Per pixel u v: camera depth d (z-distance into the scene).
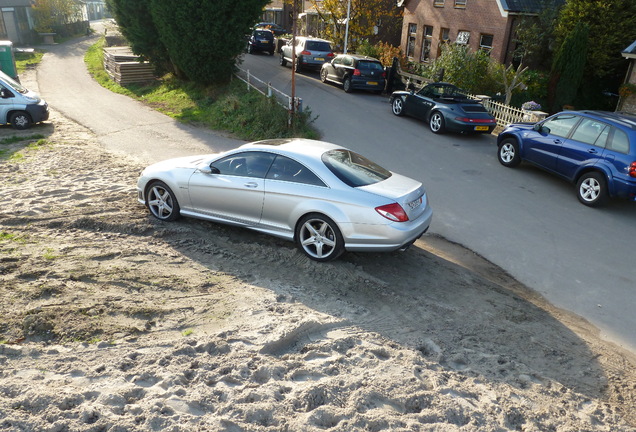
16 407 3.26
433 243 7.69
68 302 4.79
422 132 15.45
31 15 42.16
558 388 4.27
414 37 29.06
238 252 6.57
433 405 3.70
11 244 6.17
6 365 3.75
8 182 9.03
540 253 7.52
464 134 15.75
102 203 8.04
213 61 18.48
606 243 8.00
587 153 9.79
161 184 7.30
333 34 31.55
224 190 6.77
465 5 24.73
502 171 11.89
